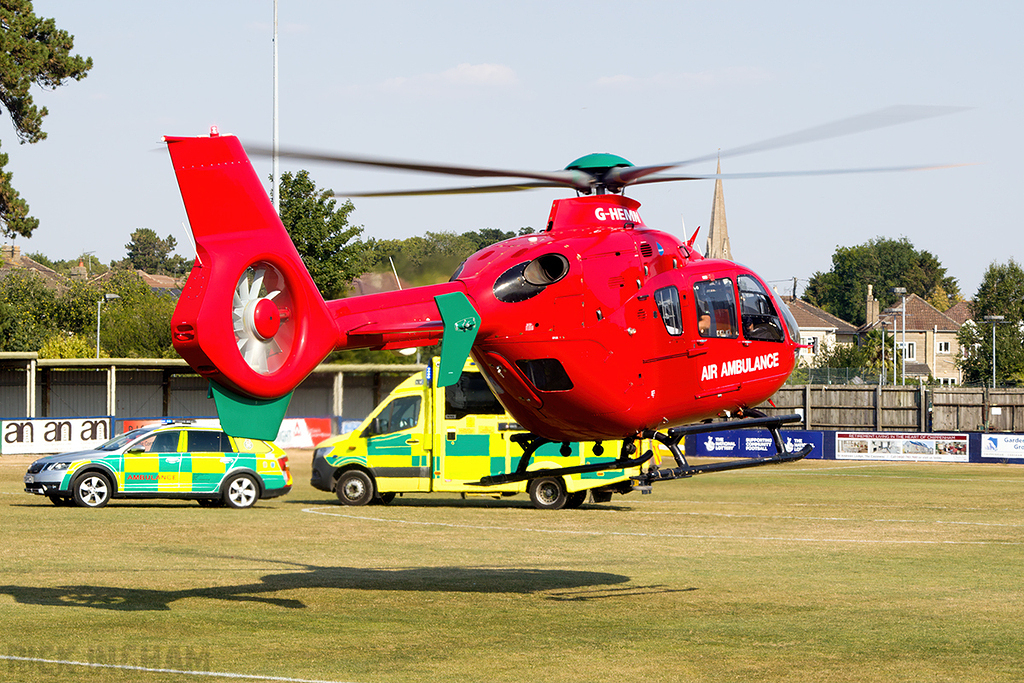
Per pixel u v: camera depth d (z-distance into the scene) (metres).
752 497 48.06
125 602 20.88
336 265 78.88
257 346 17.66
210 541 30.20
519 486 41.59
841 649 17.25
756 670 15.81
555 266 20.33
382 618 19.56
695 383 21.61
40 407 84.81
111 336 115.88
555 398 20.70
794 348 23.31
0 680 14.73
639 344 20.66
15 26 83.81
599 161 20.95
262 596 21.70
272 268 17.95
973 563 27.14
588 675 15.42
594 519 37.59
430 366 42.12
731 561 27.23
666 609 20.67
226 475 40.62
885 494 50.00
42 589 22.19
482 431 41.66
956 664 16.27
